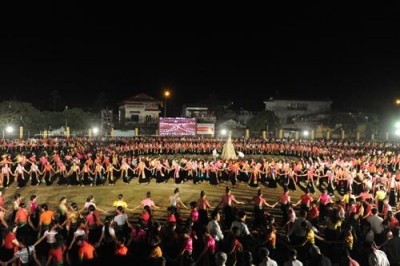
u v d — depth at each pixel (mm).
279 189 34188
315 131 89312
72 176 33406
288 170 33750
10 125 73125
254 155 59500
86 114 85875
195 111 94500
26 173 34031
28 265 14750
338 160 36906
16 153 45906
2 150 48562
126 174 35562
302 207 21109
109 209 25891
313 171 33281
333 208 18734
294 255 12570
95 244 15164
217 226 16094
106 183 34781
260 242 15938
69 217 16859
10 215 23156
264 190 33656
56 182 34531
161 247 15297
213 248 14383
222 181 36469
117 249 13211
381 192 23344
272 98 98375
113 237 15133
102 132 80375
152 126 84750
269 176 35156
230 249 14852
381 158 43250
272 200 29734
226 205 20469
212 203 28281
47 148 49875
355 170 33031
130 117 89188
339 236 16562
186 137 68750
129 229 16547
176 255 15055
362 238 16281
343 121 87875
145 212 17547
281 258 16516
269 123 88438
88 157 36250
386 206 20469
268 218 18156
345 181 32094
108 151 41250
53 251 13383
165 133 71125
